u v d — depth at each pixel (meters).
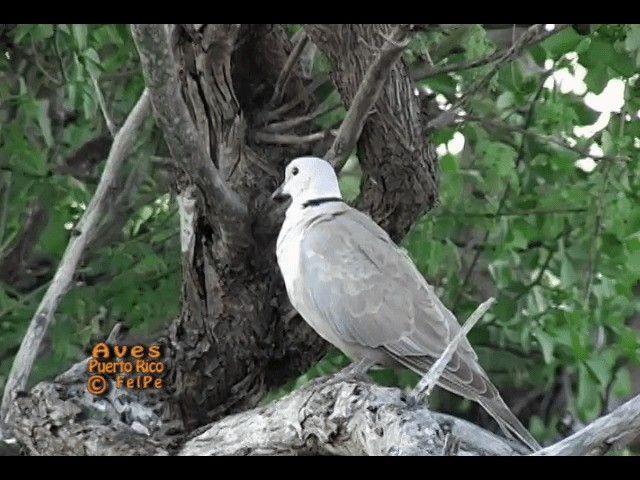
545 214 15.31
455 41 13.18
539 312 15.30
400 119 11.98
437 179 12.46
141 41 10.28
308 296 11.42
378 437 9.15
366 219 11.68
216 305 12.26
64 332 15.53
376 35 11.77
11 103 15.41
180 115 10.85
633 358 15.27
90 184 16.47
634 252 14.81
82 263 15.67
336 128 14.15
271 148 12.54
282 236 11.73
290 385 15.70
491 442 9.02
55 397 12.16
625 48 13.35
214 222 11.87
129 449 11.78
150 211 16.62
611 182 14.81
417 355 11.18
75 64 14.05
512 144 15.36
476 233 16.94
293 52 12.24
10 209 15.80
